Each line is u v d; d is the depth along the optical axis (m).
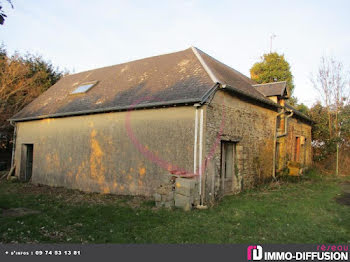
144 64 13.12
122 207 7.38
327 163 17.16
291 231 5.28
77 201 8.55
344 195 9.03
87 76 15.33
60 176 12.12
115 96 10.87
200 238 4.89
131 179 9.54
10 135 18.41
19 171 14.29
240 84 11.16
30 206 7.67
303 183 11.73
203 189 7.71
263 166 11.32
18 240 4.73
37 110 13.94
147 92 9.86
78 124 11.62
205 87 8.32
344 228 5.50
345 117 16.62
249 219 6.04
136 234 5.09
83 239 4.82
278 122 13.13
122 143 9.95
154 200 8.20
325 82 17.73
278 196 8.70
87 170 11.03
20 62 19.33
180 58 11.70
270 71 24.34
